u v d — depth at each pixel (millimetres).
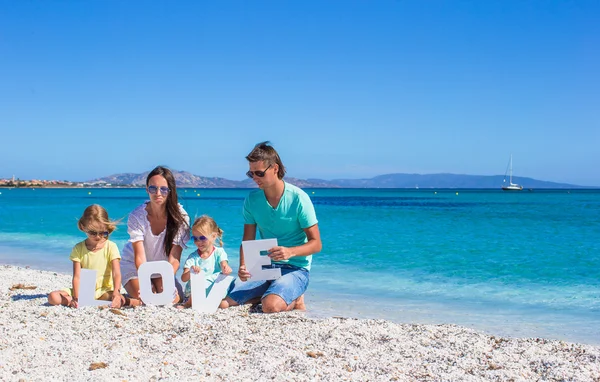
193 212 31625
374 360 4043
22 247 13742
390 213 32625
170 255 6367
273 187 6008
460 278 9125
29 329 4703
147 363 3855
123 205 43938
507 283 8688
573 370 3797
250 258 5914
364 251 12828
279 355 4102
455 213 32281
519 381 3578
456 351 4316
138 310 5512
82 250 5965
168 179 6078
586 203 55188
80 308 5555
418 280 8938
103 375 3533
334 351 4262
